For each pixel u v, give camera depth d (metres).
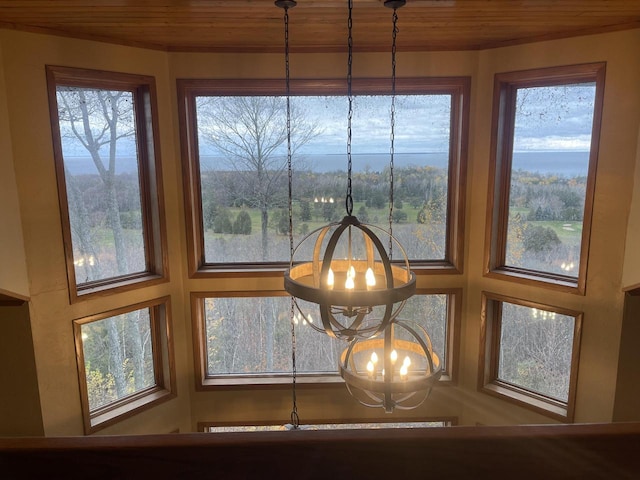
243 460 0.72
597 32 3.35
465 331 4.32
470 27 3.36
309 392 4.41
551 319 3.97
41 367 3.47
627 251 3.42
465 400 4.41
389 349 2.60
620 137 3.35
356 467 0.72
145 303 3.98
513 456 0.72
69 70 3.34
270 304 4.36
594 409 3.73
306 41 3.69
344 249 4.30
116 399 4.04
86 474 0.71
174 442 0.71
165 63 3.82
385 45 3.84
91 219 3.72
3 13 2.91
